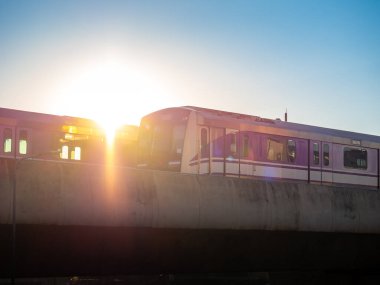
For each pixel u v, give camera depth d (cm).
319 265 2228
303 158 2762
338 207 2112
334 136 2934
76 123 2873
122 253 1734
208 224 1777
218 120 2448
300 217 2000
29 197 1484
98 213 1577
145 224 1655
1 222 1449
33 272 1628
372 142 3142
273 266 2095
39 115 2789
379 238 2314
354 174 3002
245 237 1942
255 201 1886
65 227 1566
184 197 1723
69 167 1558
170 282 3566
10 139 2620
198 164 2362
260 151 2578
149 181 1673
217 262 1952
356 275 2739
